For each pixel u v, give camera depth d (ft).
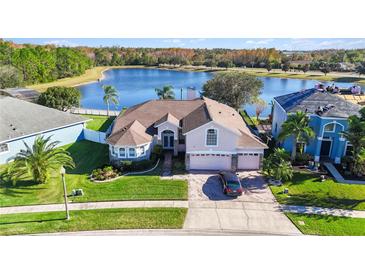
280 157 86.79
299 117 91.25
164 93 185.26
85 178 87.66
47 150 84.74
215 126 88.74
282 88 321.93
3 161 99.14
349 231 63.41
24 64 316.60
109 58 577.02
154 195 77.87
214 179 87.25
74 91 166.81
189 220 67.36
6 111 108.78
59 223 65.62
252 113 193.88
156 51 634.43
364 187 82.79
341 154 96.63
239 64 532.32
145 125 107.65
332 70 456.04
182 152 105.91
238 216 69.10
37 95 188.03
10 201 75.15
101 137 117.70
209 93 164.14
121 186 82.53
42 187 82.28
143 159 97.04
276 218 68.49
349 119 86.43
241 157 93.56
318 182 85.40
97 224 65.36
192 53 623.77
